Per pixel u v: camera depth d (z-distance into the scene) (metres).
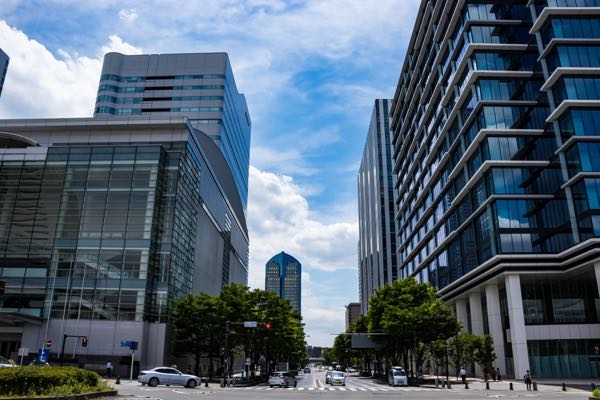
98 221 53.94
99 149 56.44
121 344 45.19
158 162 55.72
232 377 53.66
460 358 50.41
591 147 49.16
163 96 106.44
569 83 51.66
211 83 106.62
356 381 63.28
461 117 65.12
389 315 53.06
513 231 52.66
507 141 56.06
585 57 52.88
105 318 50.56
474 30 61.56
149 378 35.72
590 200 47.59
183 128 63.28
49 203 54.81
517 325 50.00
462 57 62.41
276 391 35.72
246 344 56.59
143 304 50.88
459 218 66.12
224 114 106.12
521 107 57.66
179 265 58.06
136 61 109.75
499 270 52.56
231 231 99.25
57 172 55.84
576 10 54.03
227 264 93.75
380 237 136.75
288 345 69.12
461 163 63.25
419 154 87.31
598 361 53.09
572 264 49.84
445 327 50.59
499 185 54.22
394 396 29.89
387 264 134.25
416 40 90.88
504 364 53.56
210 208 77.44
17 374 16.94
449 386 41.12
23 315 48.38
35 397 16.16
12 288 51.88
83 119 64.12
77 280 51.94
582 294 57.53
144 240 52.94
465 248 63.72
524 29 61.47
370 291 151.12
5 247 53.41
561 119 52.91
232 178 104.50
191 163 64.69
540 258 51.38
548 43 55.47
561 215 52.41
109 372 43.47
